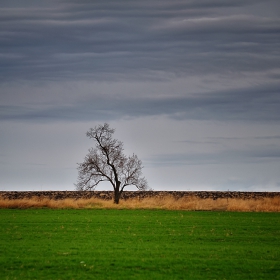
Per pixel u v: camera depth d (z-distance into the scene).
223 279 23.44
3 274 23.94
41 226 42.25
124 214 54.62
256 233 39.00
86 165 70.44
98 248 31.00
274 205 63.69
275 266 26.09
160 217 51.41
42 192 108.19
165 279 23.33
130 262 26.78
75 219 48.31
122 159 70.31
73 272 24.47
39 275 23.83
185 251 30.23
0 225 42.78
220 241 34.69
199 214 55.53
